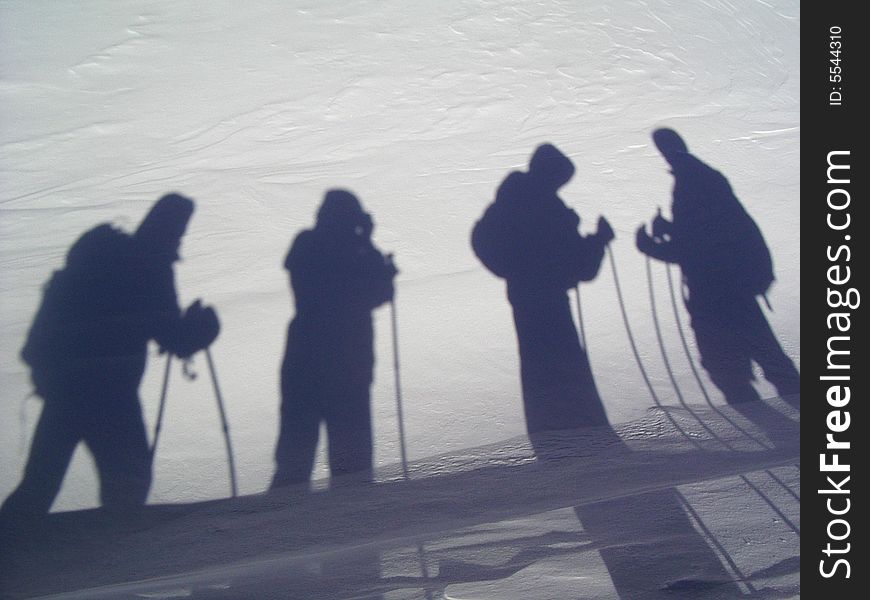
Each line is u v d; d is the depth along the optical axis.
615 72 9.80
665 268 6.62
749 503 3.61
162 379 5.23
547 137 8.39
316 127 8.25
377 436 4.94
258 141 7.96
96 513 4.28
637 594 2.78
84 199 6.97
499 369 5.54
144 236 6.57
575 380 5.49
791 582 2.83
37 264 6.17
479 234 6.85
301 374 5.36
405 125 8.40
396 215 7.04
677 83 9.75
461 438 4.94
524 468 4.59
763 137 8.77
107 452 4.69
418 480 4.54
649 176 7.86
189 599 3.07
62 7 9.75
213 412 5.04
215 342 5.56
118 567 3.79
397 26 10.12
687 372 5.62
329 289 6.16
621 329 5.96
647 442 4.88
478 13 10.60
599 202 7.41
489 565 3.15
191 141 7.88
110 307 5.82
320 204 7.12
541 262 6.59
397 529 3.94
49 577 3.72
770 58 10.53
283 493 4.46
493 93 9.09
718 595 2.74
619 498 3.84
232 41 9.46
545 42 10.22
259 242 6.61
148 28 9.50
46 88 8.38
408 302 6.08
